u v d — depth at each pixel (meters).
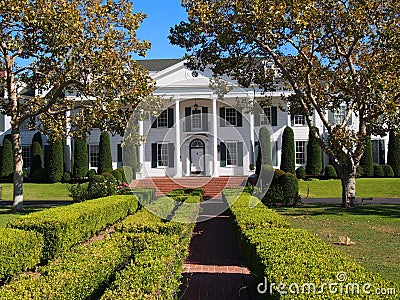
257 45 17.72
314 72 18.83
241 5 15.26
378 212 17.12
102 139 33.59
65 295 4.87
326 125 18.61
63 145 35.00
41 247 9.09
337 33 16.44
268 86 20.05
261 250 5.66
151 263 5.30
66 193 28.36
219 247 10.86
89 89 17.00
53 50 15.73
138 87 16.41
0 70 19.66
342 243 10.47
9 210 19.75
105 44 15.97
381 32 15.38
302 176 32.06
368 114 17.53
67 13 15.28
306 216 16.05
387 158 33.28
